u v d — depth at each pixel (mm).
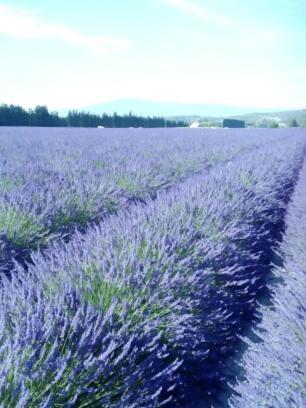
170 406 2277
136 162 7859
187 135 24766
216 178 5848
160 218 3508
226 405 2318
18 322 1931
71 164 7664
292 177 9516
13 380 1526
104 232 3227
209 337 2713
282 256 4250
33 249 3941
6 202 4145
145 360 2000
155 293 2385
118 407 1720
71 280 2422
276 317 2471
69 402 1579
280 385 1848
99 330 1867
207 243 3236
